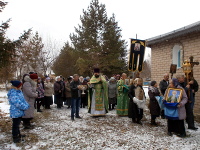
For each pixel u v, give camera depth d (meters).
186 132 5.46
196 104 7.95
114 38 21.66
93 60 21.30
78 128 5.82
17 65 20.92
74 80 7.05
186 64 5.98
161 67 9.86
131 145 4.49
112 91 8.86
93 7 23.67
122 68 22.59
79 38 23.73
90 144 4.54
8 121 6.59
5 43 6.64
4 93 18.72
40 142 4.62
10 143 4.51
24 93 5.43
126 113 7.59
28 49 20.78
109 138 4.96
